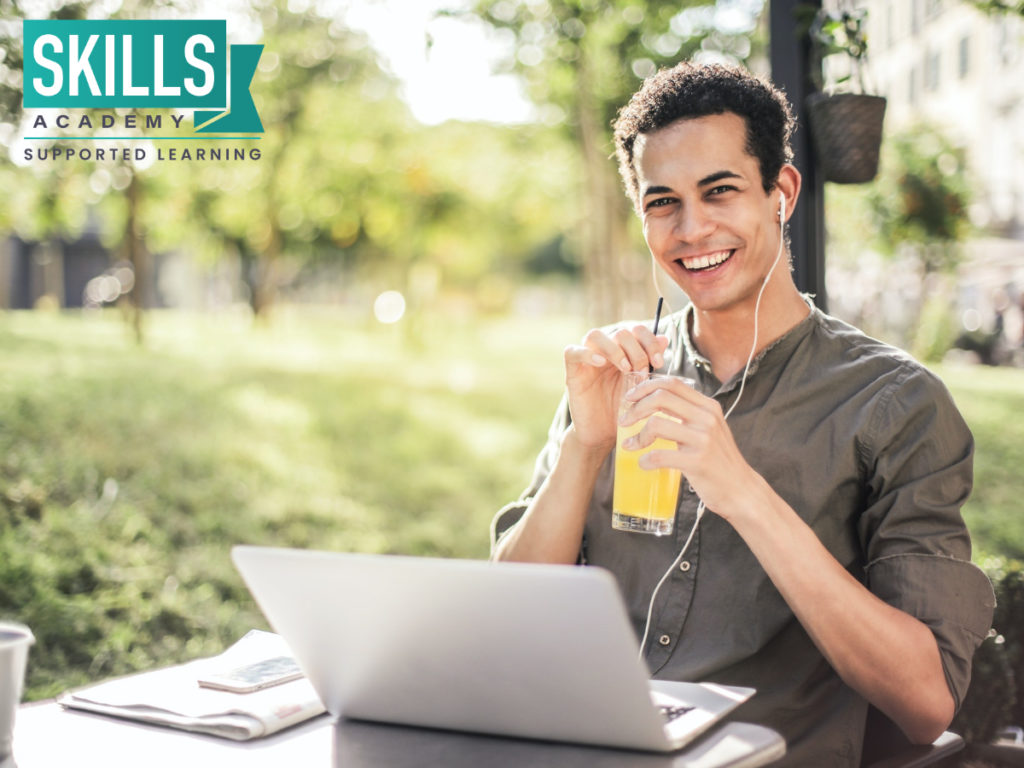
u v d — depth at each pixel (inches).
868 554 67.1
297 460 326.6
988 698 77.0
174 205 705.6
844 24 105.6
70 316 1058.7
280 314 1167.0
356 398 494.9
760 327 71.1
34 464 267.1
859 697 67.3
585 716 46.7
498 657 46.0
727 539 69.0
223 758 48.0
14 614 172.7
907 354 70.1
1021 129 342.3
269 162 629.6
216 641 175.0
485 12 326.0
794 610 59.0
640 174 69.4
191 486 273.7
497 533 80.4
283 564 47.3
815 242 107.9
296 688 56.0
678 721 49.3
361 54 536.7
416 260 1115.3
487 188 840.3
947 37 348.8
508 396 554.3
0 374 420.8
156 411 382.9
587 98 382.3
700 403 57.0
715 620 68.4
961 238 382.6
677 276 69.6
